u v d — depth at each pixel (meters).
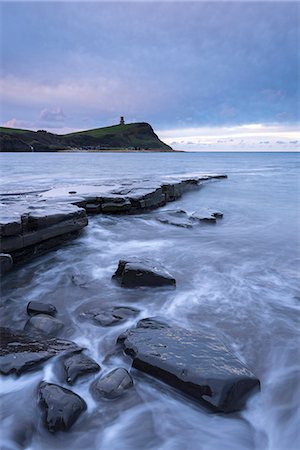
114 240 9.38
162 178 23.11
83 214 8.84
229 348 4.04
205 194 20.22
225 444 2.75
